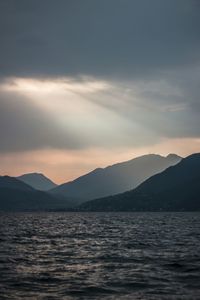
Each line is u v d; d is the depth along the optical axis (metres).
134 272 50.81
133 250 77.38
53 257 66.25
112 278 46.69
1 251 75.75
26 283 43.78
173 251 75.00
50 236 118.94
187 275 48.44
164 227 174.25
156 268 53.91
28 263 59.03
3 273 50.12
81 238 110.88
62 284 43.31
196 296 37.75
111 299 36.84
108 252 73.94
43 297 37.59
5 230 149.38
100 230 152.25
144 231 144.25
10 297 37.56
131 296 37.94
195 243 92.25
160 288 41.31
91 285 42.75
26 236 118.25
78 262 60.31
